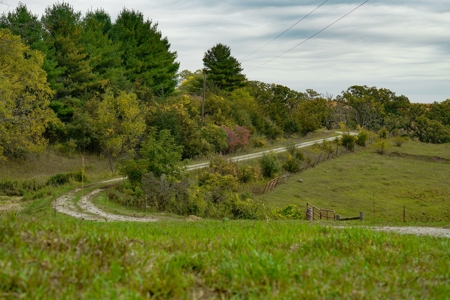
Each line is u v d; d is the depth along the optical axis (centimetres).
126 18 7006
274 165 4725
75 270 479
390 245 762
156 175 3105
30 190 3294
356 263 609
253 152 5988
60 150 4694
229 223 1456
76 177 3591
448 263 659
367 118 11175
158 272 498
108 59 5772
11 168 3956
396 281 529
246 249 664
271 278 505
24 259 492
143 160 3114
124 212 2462
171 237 838
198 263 556
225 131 5681
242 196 3134
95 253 553
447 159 7006
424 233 1586
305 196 4250
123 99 4191
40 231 632
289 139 7975
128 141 4288
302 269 553
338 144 7250
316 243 737
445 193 4734
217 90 7844
